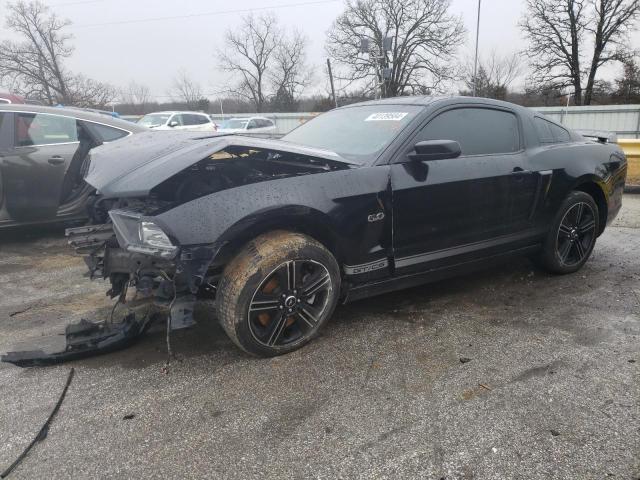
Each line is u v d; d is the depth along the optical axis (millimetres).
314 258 2816
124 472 1967
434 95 3686
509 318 3402
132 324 3014
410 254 3238
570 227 4219
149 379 2650
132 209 2721
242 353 2926
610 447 2061
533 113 4047
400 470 1956
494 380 2594
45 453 2078
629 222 6633
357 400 2432
